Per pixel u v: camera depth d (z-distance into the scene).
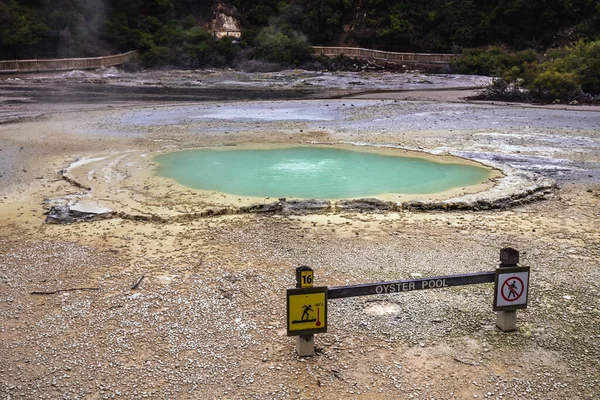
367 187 10.34
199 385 4.42
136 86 34.38
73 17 44.94
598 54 27.69
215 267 6.66
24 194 10.06
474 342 5.04
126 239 7.68
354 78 39.41
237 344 4.99
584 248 7.36
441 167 11.95
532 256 7.05
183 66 47.41
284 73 43.19
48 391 4.34
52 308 5.66
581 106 23.95
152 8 51.16
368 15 52.44
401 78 39.25
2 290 6.07
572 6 45.38
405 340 5.07
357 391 4.36
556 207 9.35
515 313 5.21
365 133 16.36
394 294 5.97
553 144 14.84
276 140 15.10
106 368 4.63
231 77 40.38
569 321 5.40
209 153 13.38
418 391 4.37
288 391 4.35
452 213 8.94
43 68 40.31
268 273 6.47
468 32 48.59
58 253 7.17
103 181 10.75
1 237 7.82
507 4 47.16
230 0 55.66
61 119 19.80
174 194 9.77
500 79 27.77
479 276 5.03
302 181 10.77
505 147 14.32
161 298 5.86
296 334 4.69
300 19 53.75
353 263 6.75
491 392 4.36
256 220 8.48
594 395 4.32
